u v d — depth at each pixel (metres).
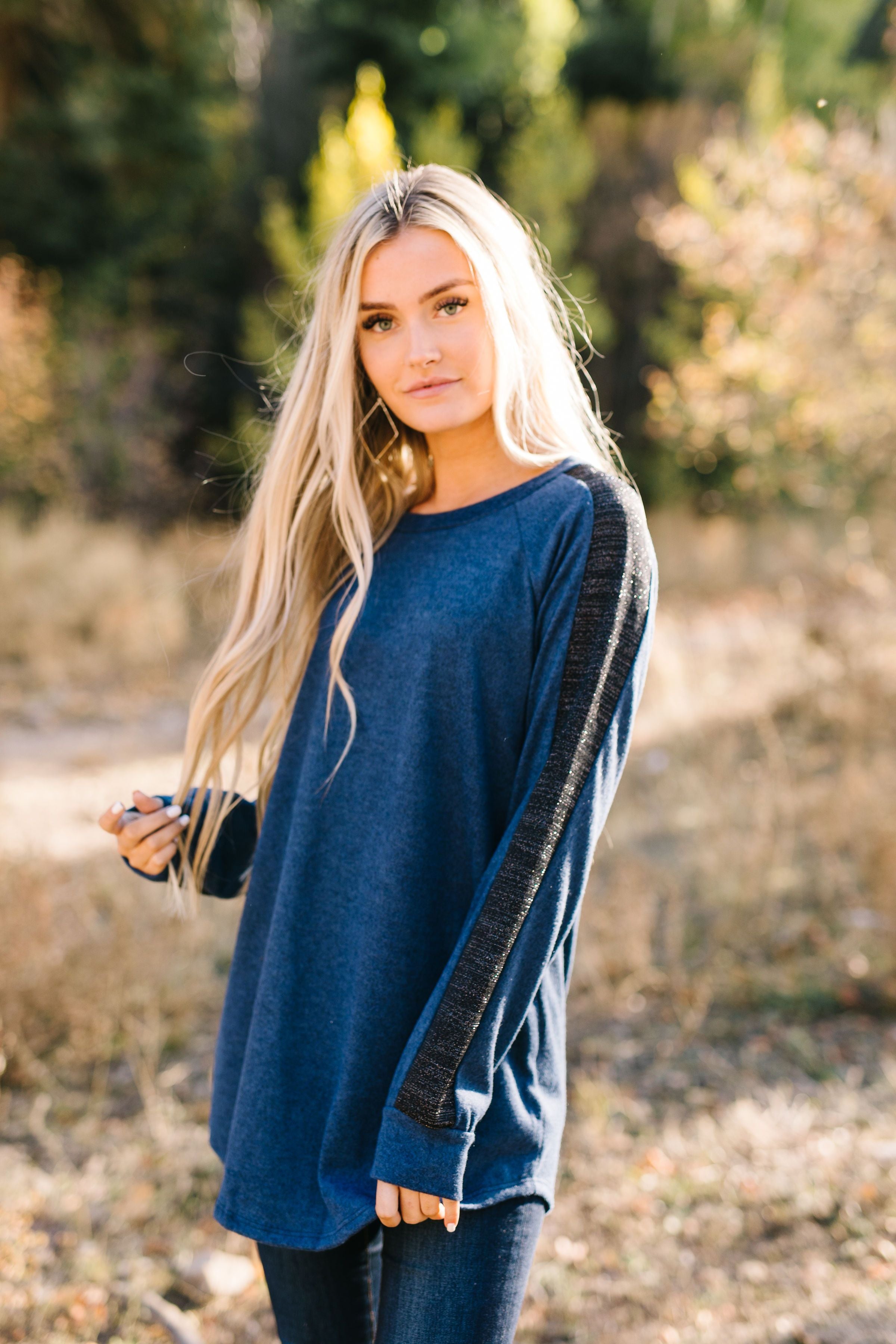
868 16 13.95
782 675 6.12
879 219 7.52
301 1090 1.31
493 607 1.23
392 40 12.37
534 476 1.34
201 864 1.51
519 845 1.14
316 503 1.46
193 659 7.67
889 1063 2.89
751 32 13.11
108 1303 2.07
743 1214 2.30
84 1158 2.58
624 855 4.20
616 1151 2.57
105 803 5.09
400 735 1.27
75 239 12.30
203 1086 2.93
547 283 1.55
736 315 8.11
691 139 12.51
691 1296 2.07
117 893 3.68
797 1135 2.56
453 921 1.27
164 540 10.34
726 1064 2.96
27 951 3.08
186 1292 2.12
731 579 9.52
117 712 6.68
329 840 1.34
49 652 7.41
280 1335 1.36
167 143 12.16
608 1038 3.12
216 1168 2.56
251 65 13.51
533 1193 1.21
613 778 1.19
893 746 5.05
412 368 1.30
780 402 7.64
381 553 1.39
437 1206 1.12
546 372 1.36
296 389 1.44
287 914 1.33
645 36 13.31
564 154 11.58
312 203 11.72
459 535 1.31
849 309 7.52
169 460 11.91
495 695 1.23
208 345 13.05
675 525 10.95
